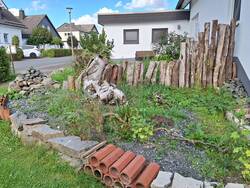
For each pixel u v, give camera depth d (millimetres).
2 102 4254
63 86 4773
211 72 4719
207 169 2213
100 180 2289
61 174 2449
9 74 8328
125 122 2980
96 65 4395
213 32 4617
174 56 7180
